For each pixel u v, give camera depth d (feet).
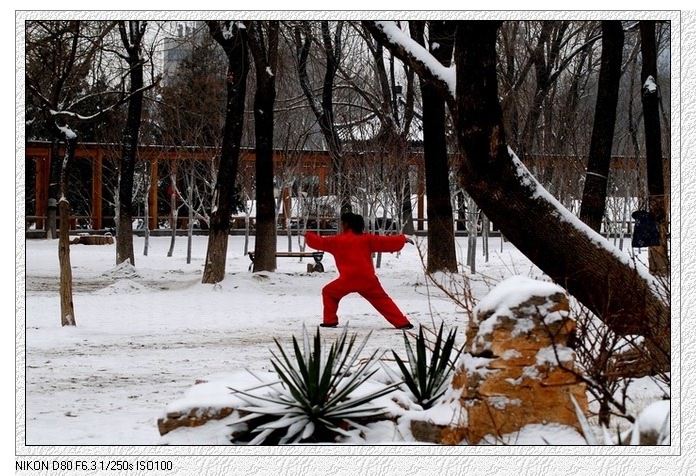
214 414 22.15
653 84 59.88
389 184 116.98
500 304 21.24
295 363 26.17
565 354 21.12
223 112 132.87
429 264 79.46
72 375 34.58
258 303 66.49
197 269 101.35
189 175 131.85
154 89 134.62
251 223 169.37
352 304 64.64
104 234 154.10
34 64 72.08
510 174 29.76
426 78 32.71
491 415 20.70
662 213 53.06
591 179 56.29
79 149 147.64
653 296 28.68
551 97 115.55
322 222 159.53
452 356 30.12
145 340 45.80
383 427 22.58
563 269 30.04
